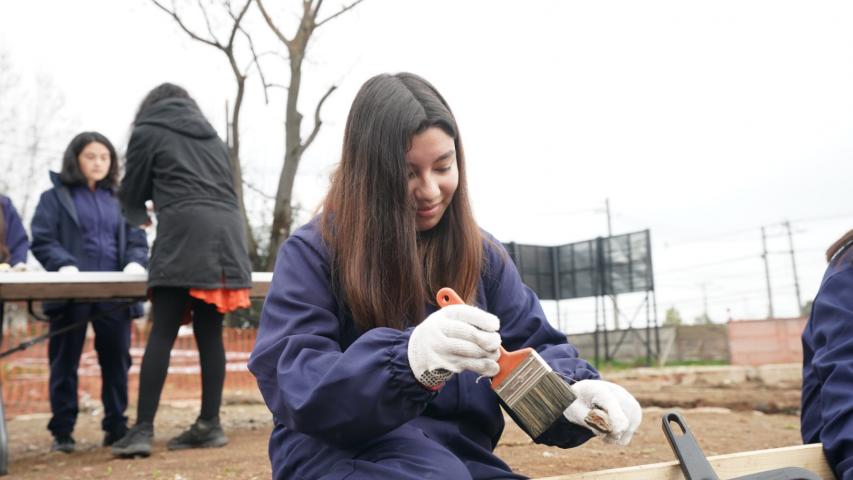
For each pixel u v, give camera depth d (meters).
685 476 1.74
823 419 1.96
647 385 12.03
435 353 1.45
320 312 1.72
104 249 4.92
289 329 1.69
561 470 3.42
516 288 2.07
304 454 1.72
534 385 1.54
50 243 4.75
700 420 6.18
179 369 10.72
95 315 4.61
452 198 1.95
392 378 1.49
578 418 1.68
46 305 4.73
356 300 1.76
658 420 5.96
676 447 1.75
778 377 12.97
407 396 1.49
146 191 4.40
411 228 1.78
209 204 4.29
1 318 4.50
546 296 20.48
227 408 8.00
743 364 22.86
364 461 1.59
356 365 1.50
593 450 4.04
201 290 4.22
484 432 1.91
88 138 4.91
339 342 1.81
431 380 1.48
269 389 1.66
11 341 11.22
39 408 9.67
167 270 4.16
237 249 4.36
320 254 1.83
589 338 25.41
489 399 1.88
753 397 9.02
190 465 3.86
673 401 8.34
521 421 1.60
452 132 1.84
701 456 1.74
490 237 2.13
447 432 1.79
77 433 6.00
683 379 13.04
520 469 3.45
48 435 6.02
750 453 1.89
